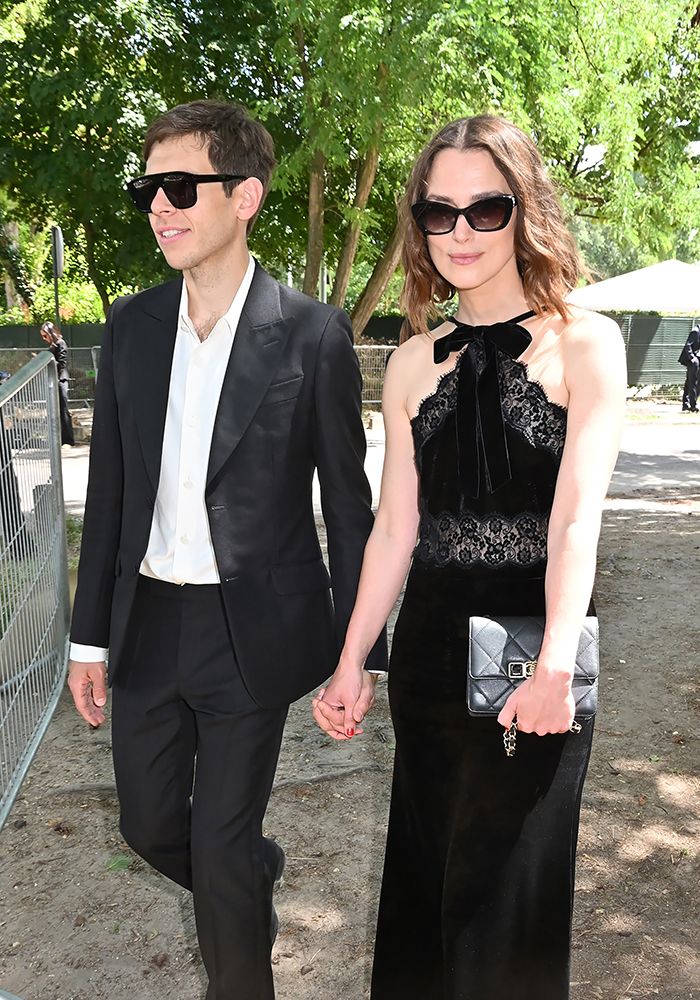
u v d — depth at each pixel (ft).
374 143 45.98
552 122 46.44
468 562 6.07
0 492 11.44
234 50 50.90
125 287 63.57
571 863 6.07
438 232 6.04
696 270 71.56
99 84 49.21
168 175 6.73
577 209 69.62
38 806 11.71
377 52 39.91
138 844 7.47
